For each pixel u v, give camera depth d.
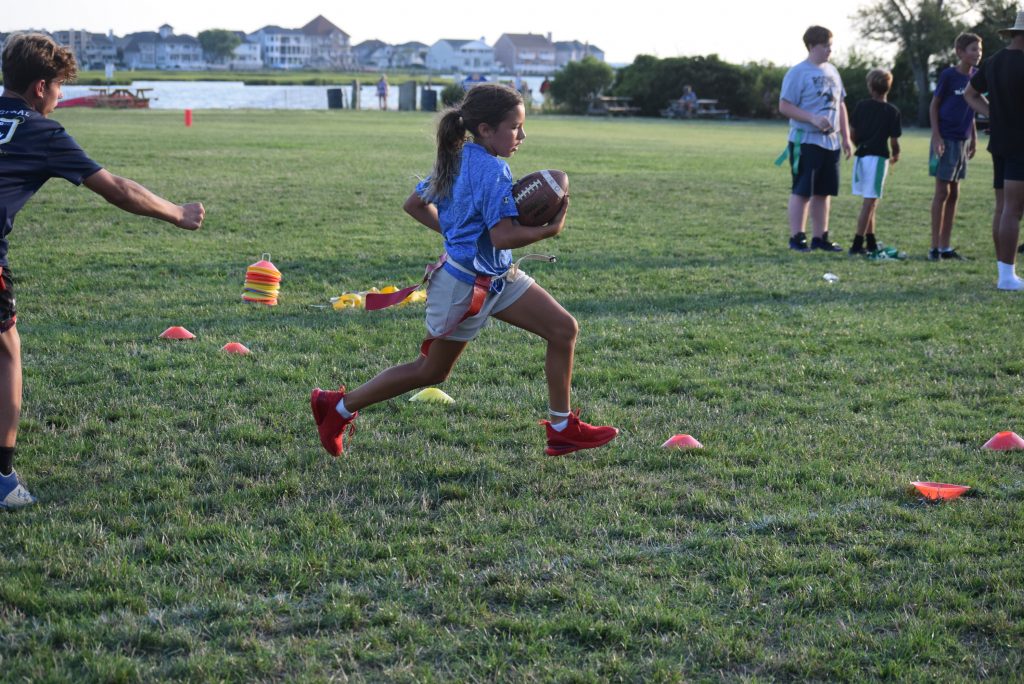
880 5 47.16
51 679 2.82
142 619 3.18
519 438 4.89
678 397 5.64
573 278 8.84
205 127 30.83
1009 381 5.98
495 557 3.65
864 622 3.24
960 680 2.89
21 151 3.73
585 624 3.16
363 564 3.56
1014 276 8.67
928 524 3.95
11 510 3.98
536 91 75.50
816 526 3.93
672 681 2.90
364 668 2.96
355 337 6.70
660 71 52.31
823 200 10.70
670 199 15.02
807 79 10.34
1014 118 8.24
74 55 4.00
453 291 3.99
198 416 5.13
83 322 6.99
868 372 6.12
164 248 9.89
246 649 3.03
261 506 4.06
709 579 3.53
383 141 25.86
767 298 8.23
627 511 4.07
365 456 4.64
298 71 165.50
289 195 14.29
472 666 2.95
